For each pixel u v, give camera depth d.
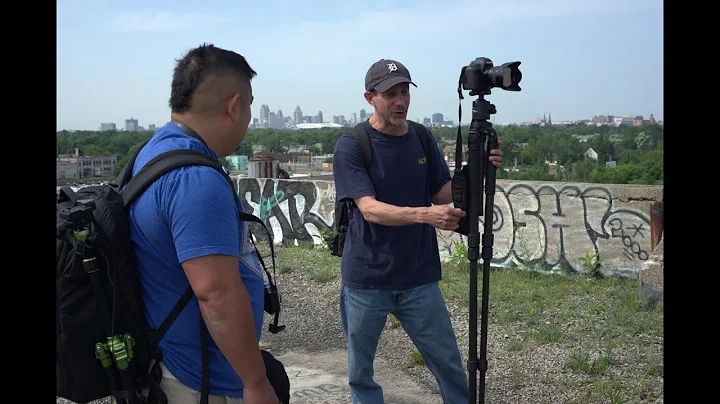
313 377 4.47
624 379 4.14
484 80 2.47
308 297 7.04
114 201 1.81
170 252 1.81
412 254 3.02
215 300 1.73
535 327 5.39
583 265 7.12
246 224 2.11
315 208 9.95
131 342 1.81
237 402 1.93
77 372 1.80
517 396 3.98
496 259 7.82
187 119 1.98
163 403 1.85
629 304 5.93
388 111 2.93
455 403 3.16
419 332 3.09
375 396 3.20
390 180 3.02
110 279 1.76
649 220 6.66
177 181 1.78
